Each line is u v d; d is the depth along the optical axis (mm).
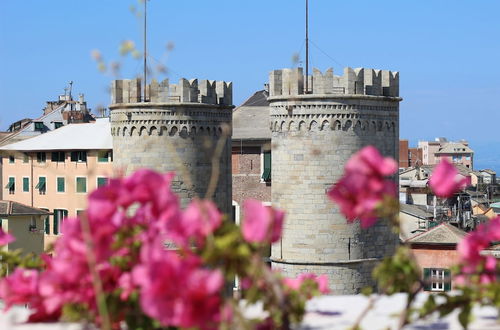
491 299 8773
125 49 9055
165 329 8547
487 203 142500
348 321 10117
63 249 8531
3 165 123938
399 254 8789
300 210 61625
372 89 62531
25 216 97250
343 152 61344
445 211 107062
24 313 10258
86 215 8281
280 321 8609
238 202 93938
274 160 63062
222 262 8070
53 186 116125
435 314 9945
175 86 65062
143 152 65000
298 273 61594
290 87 59344
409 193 122125
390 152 64125
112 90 66375
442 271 72938
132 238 8531
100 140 110875
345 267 61062
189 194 64875
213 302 7227
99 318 8461
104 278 8406
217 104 66750
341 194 8289
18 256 10203
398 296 11836
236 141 92562
